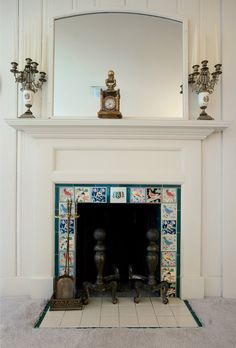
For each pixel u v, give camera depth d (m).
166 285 1.97
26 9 2.07
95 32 2.09
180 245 2.05
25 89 1.96
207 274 2.09
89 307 1.90
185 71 2.07
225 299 2.02
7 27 2.08
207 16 2.10
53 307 1.84
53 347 1.47
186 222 2.04
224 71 2.10
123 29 2.10
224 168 2.07
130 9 2.08
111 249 2.29
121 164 2.04
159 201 2.04
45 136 2.00
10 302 1.95
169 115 2.07
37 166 2.01
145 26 2.10
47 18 2.08
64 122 1.90
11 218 2.07
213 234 2.09
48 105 2.04
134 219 2.27
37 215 2.01
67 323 1.69
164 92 2.08
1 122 2.08
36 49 2.04
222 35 2.10
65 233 2.04
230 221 2.06
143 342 1.51
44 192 2.01
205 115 2.00
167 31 2.10
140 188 2.04
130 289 2.19
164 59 2.09
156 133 1.99
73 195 2.03
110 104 2.01
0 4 2.07
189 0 2.10
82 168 2.03
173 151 2.05
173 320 1.74
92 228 2.27
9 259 2.06
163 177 2.03
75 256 2.04
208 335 1.58
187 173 2.04
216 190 2.09
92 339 1.53
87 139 2.02
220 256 2.09
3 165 2.07
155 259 1.99
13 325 1.66
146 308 1.89
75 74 2.07
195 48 2.04
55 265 2.04
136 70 2.08
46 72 2.06
